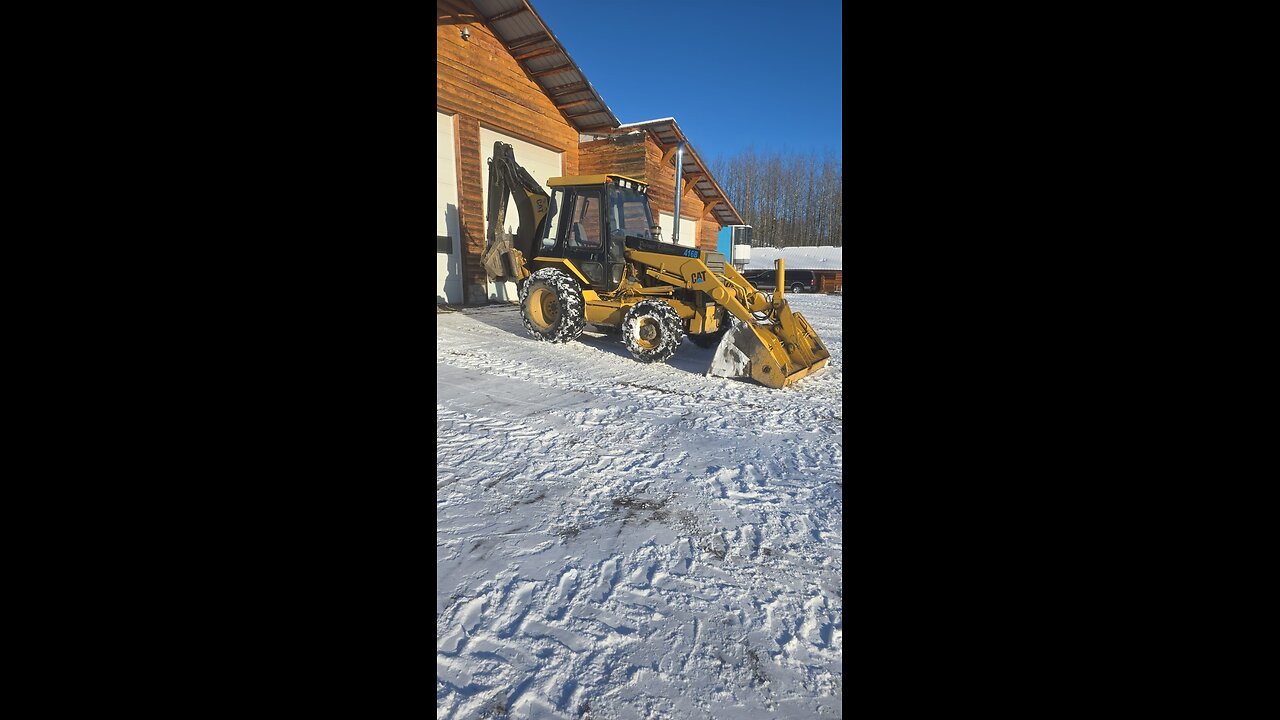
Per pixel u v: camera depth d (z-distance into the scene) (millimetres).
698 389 5047
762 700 1519
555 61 10578
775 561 2225
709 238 16734
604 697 1507
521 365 5625
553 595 1939
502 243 8234
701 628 1802
